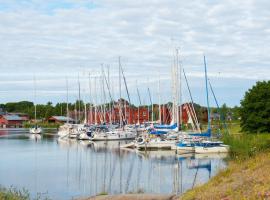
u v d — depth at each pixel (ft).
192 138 232.94
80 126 384.47
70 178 144.87
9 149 260.42
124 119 381.60
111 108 386.73
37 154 229.04
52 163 188.14
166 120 369.09
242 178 65.36
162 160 195.31
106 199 79.46
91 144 296.30
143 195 79.41
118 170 164.14
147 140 247.91
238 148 203.41
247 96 272.72
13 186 129.08
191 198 65.16
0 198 83.92
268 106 263.08
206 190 66.39
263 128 264.52
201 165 174.50
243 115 274.98
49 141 332.80
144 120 451.53
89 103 455.63
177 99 273.75
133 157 209.97
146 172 157.58
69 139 348.79
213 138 242.99
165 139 247.70
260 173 63.87
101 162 190.70
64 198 109.91
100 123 399.44
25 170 165.89
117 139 324.60
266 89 266.57
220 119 390.42
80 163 187.73
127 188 123.65
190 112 281.54
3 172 160.45
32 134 450.30
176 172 156.04
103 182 135.85
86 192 118.83
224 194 59.88
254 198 53.16
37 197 107.34
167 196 77.10
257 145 176.65
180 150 226.17
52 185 131.23
